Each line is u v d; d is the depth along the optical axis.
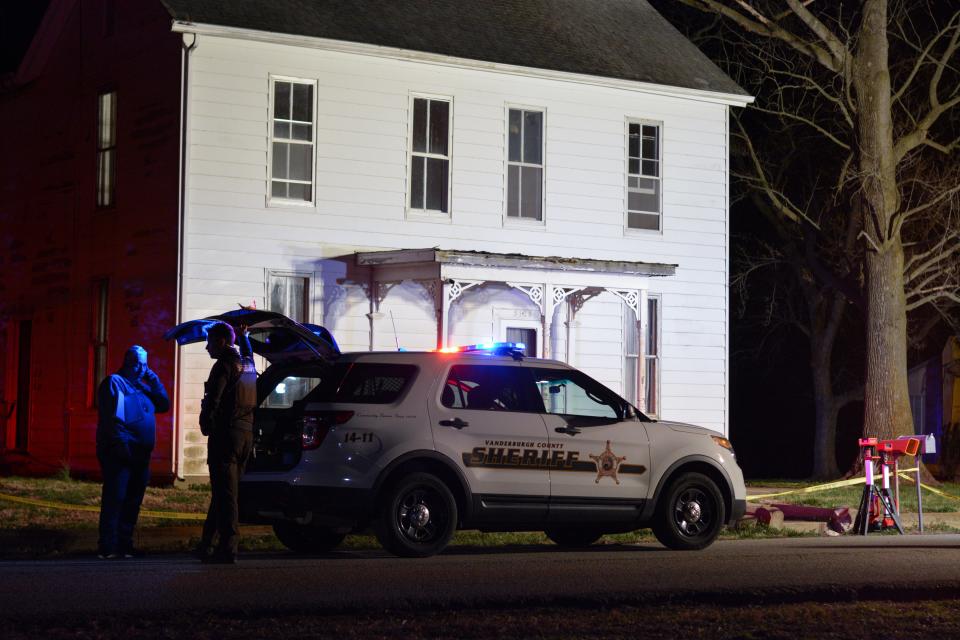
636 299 24.59
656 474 14.46
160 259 22.31
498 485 13.59
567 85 25.84
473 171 24.83
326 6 24.06
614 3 29.08
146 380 13.41
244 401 12.58
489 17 26.33
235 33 22.09
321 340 13.55
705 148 27.41
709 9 29.19
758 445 40.12
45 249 25.83
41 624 9.16
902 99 34.44
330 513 12.81
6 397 26.78
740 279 35.53
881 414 28.28
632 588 11.28
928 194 33.59
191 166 22.02
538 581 11.62
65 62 25.48
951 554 14.34
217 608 9.88
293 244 22.94
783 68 34.91
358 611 9.96
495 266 22.75
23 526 14.93
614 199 26.27
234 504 12.57
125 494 13.27
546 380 14.26
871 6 28.11
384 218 23.86
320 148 23.30
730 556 13.96
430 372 13.49
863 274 29.44
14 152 27.25
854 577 12.22
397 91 24.06
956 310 35.44
